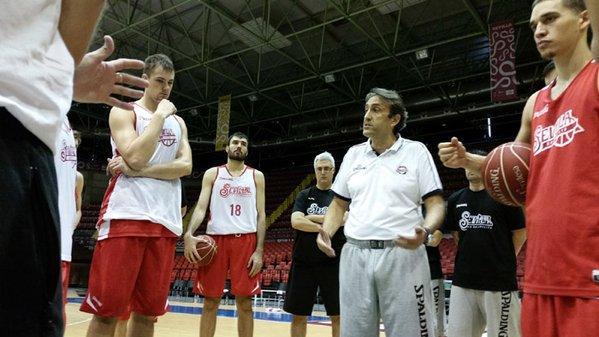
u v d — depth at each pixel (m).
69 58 0.81
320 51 13.45
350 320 2.30
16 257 0.67
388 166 2.42
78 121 19.17
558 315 1.48
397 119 2.51
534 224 1.62
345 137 19.94
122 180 2.42
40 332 0.71
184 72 16.06
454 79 14.62
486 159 1.93
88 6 0.88
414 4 11.53
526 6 11.41
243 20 12.66
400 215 2.31
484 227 3.27
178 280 13.92
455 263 3.44
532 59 13.88
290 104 18.39
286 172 22.28
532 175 1.69
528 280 1.62
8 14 0.71
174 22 12.95
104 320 2.32
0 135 0.67
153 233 2.41
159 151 2.54
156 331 6.02
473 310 3.31
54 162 0.77
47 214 0.72
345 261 2.40
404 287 2.21
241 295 4.05
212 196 4.24
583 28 1.65
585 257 1.43
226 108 15.36
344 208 2.70
